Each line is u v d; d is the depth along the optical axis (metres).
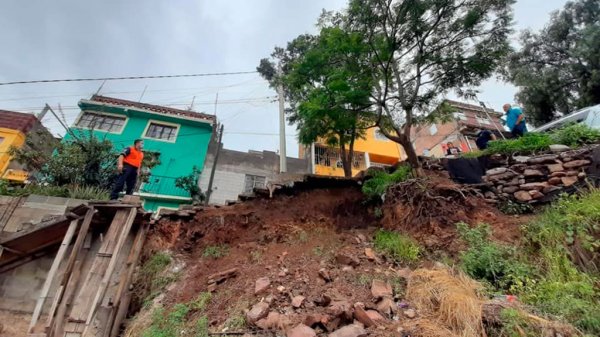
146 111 14.07
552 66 14.50
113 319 4.65
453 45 6.70
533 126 14.86
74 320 4.21
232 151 14.68
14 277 5.54
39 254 5.76
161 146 13.78
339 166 15.49
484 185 5.77
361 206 6.68
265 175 14.38
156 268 5.72
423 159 6.69
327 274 4.57
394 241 5.13
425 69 6.84
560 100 13.90
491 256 4.12
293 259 5.35
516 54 14.88
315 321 3.40
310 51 6.68
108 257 4.87
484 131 8.35
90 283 4.59
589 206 4.23
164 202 12.13
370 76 6.30
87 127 13.27
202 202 12.20
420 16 6.31
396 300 3.82
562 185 5.15
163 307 4.82
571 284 3.39
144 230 6.12
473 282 3.77
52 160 7.84
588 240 3.90
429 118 7.58
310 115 6.27
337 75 5.98
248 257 5.71
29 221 6.02
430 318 3.30
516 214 5.20
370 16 6.13
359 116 7.59
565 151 5.64
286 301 4.12
